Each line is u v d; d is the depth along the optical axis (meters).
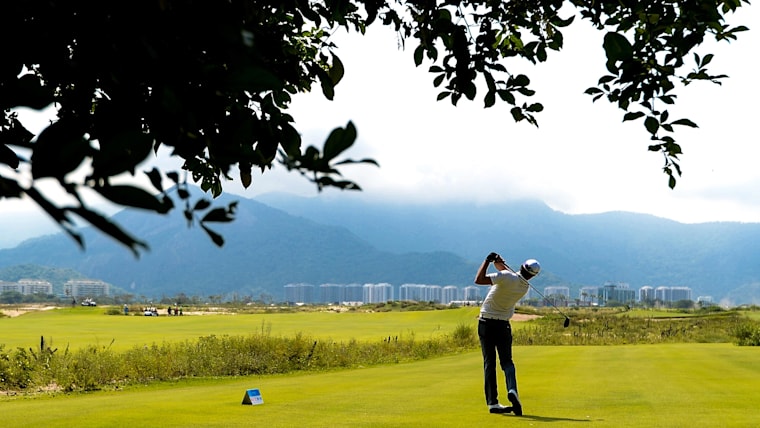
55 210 1.44
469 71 4.28
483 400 11.34
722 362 21.22
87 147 1.59
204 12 2.01
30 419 9.93
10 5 1.88
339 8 4.08
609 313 98.69
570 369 18.56
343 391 13.63
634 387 13.41
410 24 4.52
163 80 2.08
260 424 8.91
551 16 4.47
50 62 2.22
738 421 8.68
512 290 9.31
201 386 18.34
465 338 40.44
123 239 1.43
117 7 2.00
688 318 77.19
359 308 137.75
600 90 4.00
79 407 11.53
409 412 9.85
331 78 4.14
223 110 2.46
